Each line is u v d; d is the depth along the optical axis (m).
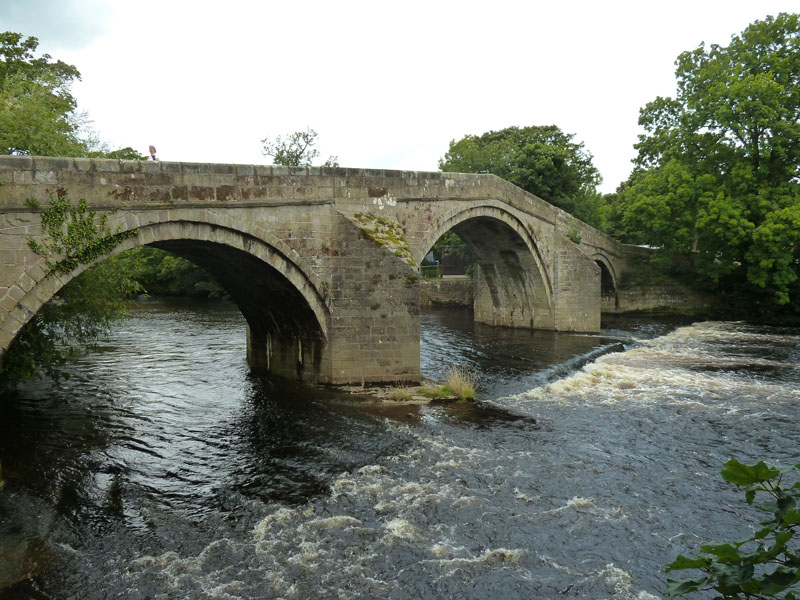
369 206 21.31
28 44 25.83
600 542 9.93
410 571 9.09
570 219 37.56
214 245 17.36
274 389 20.06
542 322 35.72
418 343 20.08
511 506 11.17
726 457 13.72
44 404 18.45
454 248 55.16
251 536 10.16
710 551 3.31
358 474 12.66
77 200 14.10
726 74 37.16
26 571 9.03
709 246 39.81
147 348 29.39
